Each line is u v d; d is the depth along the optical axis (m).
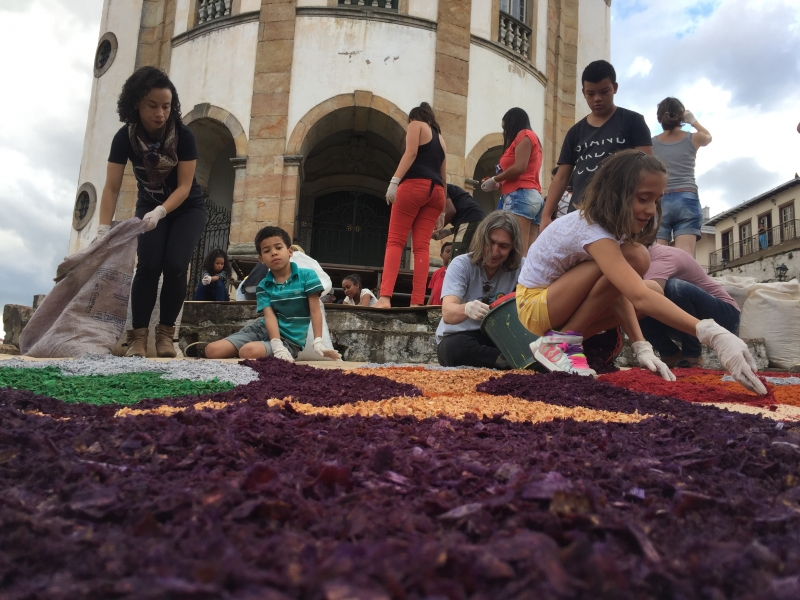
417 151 6.34
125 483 1.00
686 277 4.93
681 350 5.22
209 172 14.78
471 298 4.59
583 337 4.00
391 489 1.03
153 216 4.61
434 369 4.02
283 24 13.16
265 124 12.95
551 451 1.37
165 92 4.27
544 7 15.14
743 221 39.38
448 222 8.05
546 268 3.72
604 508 0.93
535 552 0.71
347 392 2.73
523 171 6.26
